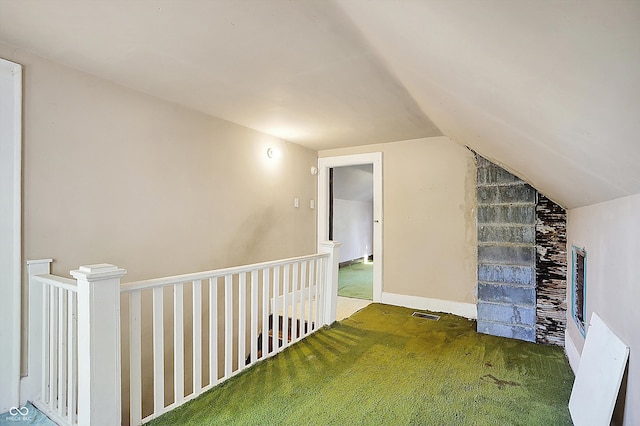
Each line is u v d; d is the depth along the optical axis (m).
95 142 2.31
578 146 1.17
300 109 2.94
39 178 2.04
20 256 1.95
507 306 3.02
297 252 4.34
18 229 1.95
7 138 1.91
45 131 2.07
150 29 1.70
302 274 2.97
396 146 4.14
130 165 2.52
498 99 1.29
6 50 1.90
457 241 3.75
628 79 0.63
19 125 1.95
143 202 2.61
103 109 2.35
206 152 3.12
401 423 1.75
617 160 1.05
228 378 2.18
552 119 1.09
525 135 1.50
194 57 2.00
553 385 2.13
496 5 0.66
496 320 3.06
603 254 1.69
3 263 1.89
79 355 1.51
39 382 1.99
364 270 7.19
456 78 1.38
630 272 1.32
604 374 1.49
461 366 2.41
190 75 2.26
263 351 2.52
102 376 1.50
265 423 1.74
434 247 3.88
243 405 1.89
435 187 3.88
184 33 1.73
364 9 1.26
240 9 1.51
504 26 0.73
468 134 2.60
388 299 4.17
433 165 3.90
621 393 1.36
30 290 1.98
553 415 1.81
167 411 1.82
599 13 0.52
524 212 2.95
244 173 3.54
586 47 0.62
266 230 3.85
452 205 3.78
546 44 0.70
